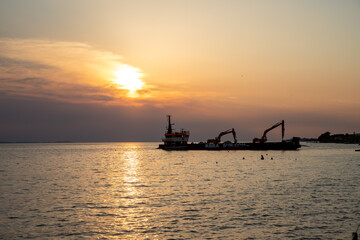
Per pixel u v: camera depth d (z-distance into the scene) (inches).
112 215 1766.7
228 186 2758.4
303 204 1983.3
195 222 1622.8
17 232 1481.3
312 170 4153.5
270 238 1393.9
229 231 1482.5
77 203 2085.4
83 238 1406.3
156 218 1701.5
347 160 6117.1
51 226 1568.7
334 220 1636.3
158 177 3528.5
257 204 1995.6
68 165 5418.3
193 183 2989.7
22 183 3080.7
